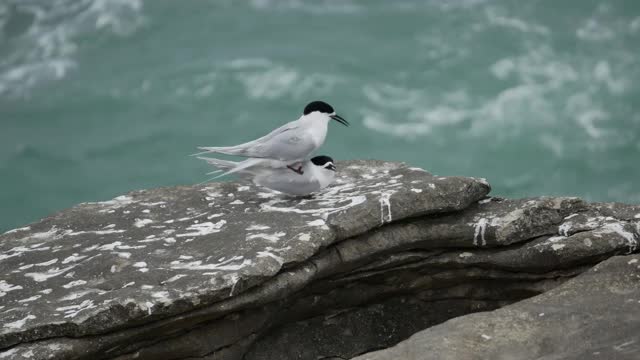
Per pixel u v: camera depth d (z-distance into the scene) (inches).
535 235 432.5
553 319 352.2
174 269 388.2
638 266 380.5
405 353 337.1
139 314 358.3
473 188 436.5
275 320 423.8
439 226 431.2
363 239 420.5
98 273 392.5
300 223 418.3
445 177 439.5
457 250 438.3
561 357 325.4
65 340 355.9
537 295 392.8
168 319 369.7
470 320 356.5
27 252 423.2
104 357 369.1
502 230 426.0
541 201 438.9
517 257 427.2
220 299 374.6
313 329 437.7
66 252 419.2
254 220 432.1
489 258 432.8
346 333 441.1
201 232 427.2
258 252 391.9
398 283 441.7
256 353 424.5
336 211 423.2
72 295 376.2
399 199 422.3
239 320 397.1
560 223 436.1
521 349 336.5
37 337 354.0
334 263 415.8
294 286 397.4
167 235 427.8
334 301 436.1
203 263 392.2
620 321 343.6
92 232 441.1
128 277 383.6
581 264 423.8
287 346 431.2
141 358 377.7
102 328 356.2
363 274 430.0
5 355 348.2
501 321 354.0
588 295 369.4
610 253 416.5
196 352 387.9
